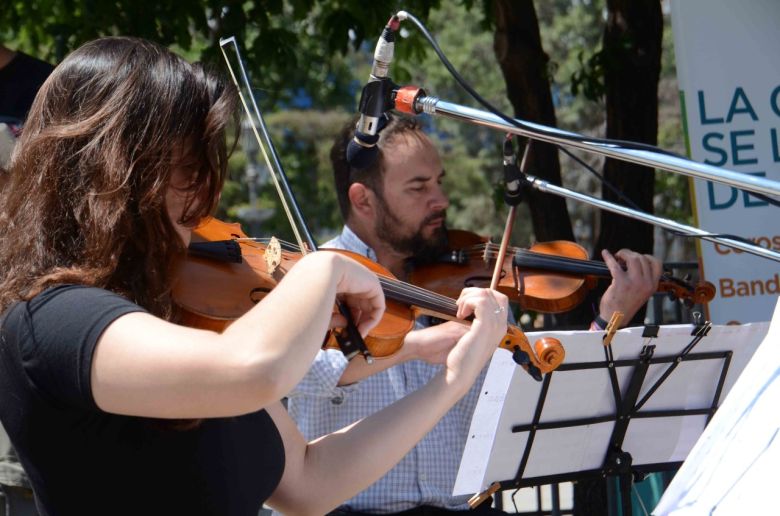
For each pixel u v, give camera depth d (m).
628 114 4.45
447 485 2.72
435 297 2.18
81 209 1.38
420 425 1.76
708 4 3.44
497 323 1.81
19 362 1.33
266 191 13.71
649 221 2.30
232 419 1.49
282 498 1.73
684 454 2.66
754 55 3.44
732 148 3.46
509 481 2.46
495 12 4.63
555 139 1.82
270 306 1.28
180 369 1.23
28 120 1.47
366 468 1.73
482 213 15.62
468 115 1.89
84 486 1.39
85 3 4.79
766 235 3.41
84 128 1.39
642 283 3.09
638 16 4.44
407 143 3.05
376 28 4.98
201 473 1.43
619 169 4.36
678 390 2.54
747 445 1.39
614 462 2.55
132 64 1.43
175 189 1.46
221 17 4.85
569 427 2.46
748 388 1.44
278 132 14.62
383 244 3.12
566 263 3.21
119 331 1.27
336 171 3.15
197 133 1.44
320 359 2.43
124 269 1.42
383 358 2.14
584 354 2.34
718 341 2.47
